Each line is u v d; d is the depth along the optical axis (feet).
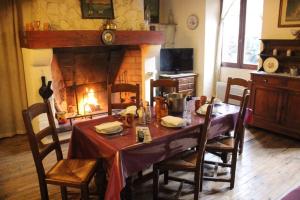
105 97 15.87
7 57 12.87
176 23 19.57
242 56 17.89
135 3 14.46
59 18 12.25
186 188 8.87
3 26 12.51
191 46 18.94
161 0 19.74
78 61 14.20
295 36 13.39
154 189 7.90
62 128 13.10
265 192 8.65
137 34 14.20
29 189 8.94
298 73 13.29
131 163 6.68
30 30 11.35
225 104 10.21
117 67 15.89
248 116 10.48
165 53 17.83
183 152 8.27
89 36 12.59
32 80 12.00
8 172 10.02
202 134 7.26
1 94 13.08
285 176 9.59
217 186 9.01
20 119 13.75
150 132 7.35
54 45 11.70
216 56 18.88
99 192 7.78
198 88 19.08
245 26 17.44
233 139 9.41
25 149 12.07
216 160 10.85
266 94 13.55
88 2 12.90
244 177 9.53
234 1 17.65
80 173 6.93
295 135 12.63
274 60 14.10
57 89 13.78
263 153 11.42
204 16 17.65
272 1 14.30
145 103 9.00
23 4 12.29
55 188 8.99
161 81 10.92
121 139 6.98
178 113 8.89
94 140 7.13
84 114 14.15
